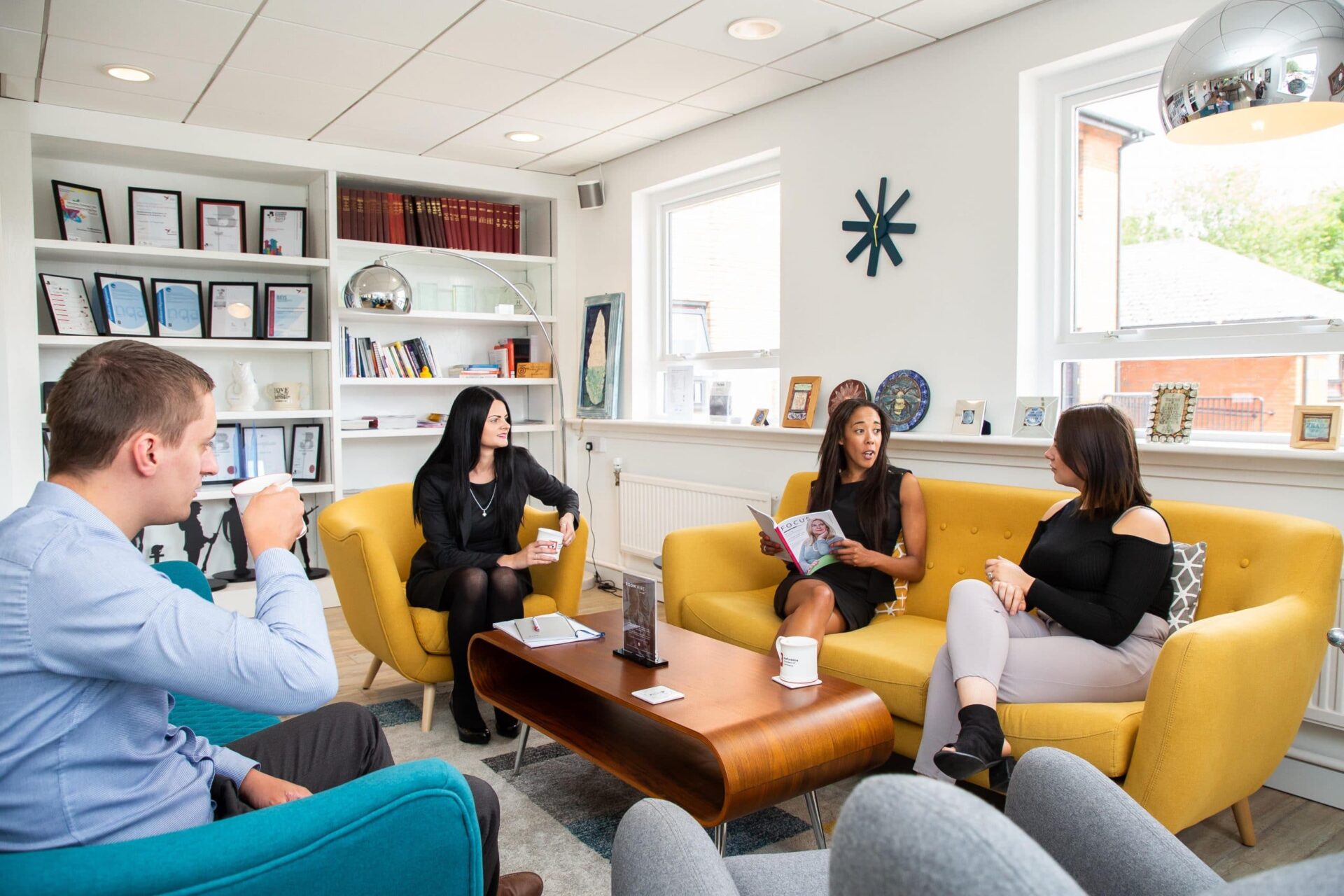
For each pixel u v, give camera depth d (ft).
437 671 9.70
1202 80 5.17
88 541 3.35
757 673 7.39
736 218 15.01
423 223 16.66
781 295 13.53
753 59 11.69
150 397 3.52
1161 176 9.64
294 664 3.64
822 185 12.79
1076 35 9.82
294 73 11.99
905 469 10.69
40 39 10.78
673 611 10.54
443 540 10.28
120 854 3.06
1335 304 8.44
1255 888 1.68
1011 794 3.89
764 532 10.14
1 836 3.28
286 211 15.72
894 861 1.79
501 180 17.25
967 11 10.28
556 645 8.31
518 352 17.94
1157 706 5.90
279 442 15.96
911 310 11.69
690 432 14.89
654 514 15.55
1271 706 6.33
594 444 17.30
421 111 13.70
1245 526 7.38
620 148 15.99
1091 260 10.28
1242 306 9.07
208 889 3.14
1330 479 7.87
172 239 14.83
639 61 11.69
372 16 10.22
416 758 9.05
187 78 12.17
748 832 7.45
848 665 8.11
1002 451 10.31
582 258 17.89
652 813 3.64
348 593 10.09
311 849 3.35
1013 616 7.49
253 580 14.84
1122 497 7.43
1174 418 9.05
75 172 14.56
